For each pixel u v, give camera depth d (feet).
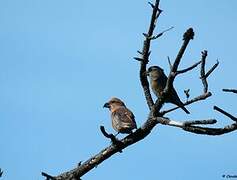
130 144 38.58
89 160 40.01
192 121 33.94
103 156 39.40
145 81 38.50
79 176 39.83
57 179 40.11
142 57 37.96
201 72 34.47
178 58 34.27
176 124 35.29
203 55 34.27
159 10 36.99
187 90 35.27
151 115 37.42
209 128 33.78
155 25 37.19
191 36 33.17
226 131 33.40
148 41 37.47
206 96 34.32
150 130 38.24
